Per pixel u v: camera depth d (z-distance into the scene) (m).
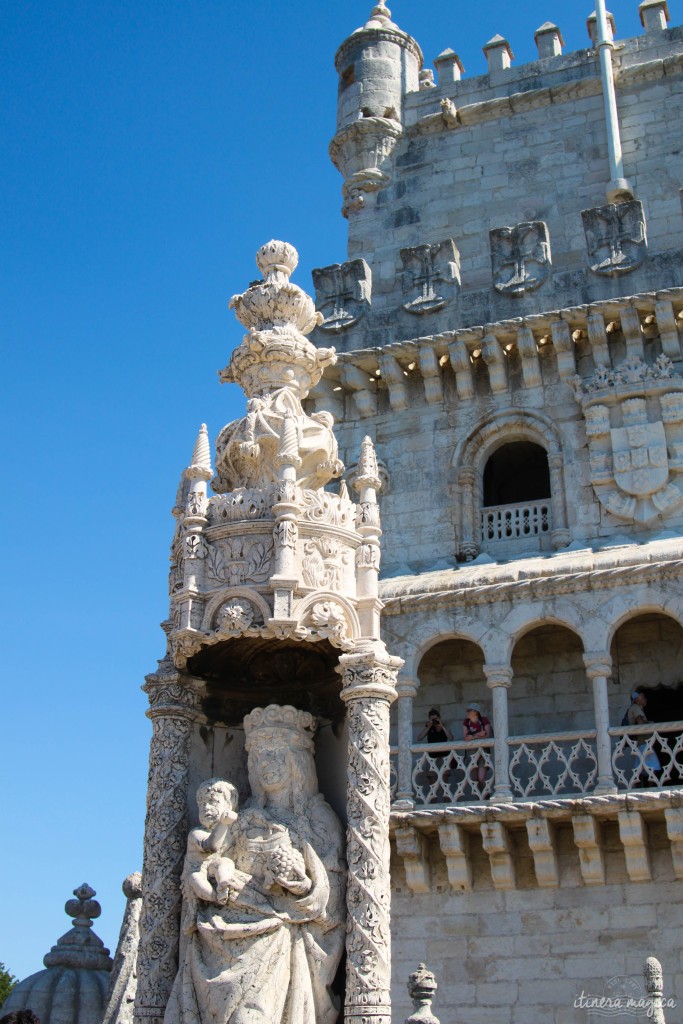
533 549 23.69
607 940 20.28
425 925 21.31
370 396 25.81
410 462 25.11
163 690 11.77
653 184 26.25
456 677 23.83
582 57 28.02
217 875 10.40
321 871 10.44
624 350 24.25
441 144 28.44
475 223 27.42
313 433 12.40
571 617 21.81
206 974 10.10
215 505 11.59
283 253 13.52
